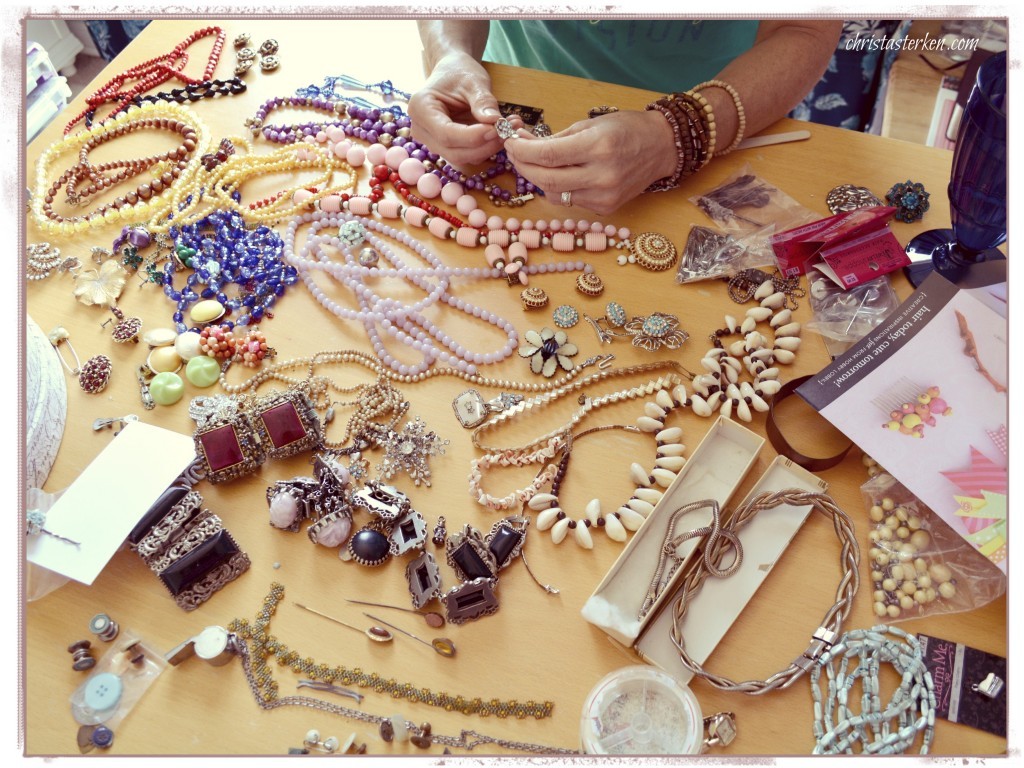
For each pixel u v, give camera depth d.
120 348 1.29
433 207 1.45
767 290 1.30
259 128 1.59
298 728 0.95
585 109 1.58
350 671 0.98
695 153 1.42
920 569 1.03
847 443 1.15
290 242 1.41
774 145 1.53
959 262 1.30
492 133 1.39
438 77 1.50
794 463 1.11
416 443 1.16
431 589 1.02
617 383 1.24
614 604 1.01
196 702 0.96
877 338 1.15
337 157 1.55
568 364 1.25
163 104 1.61
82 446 1.18
